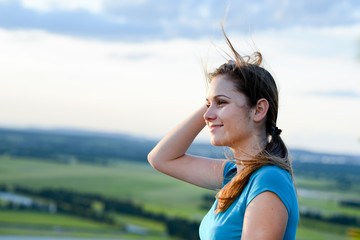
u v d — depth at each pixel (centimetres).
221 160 199
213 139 162
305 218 7056
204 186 200
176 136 203
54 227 7356
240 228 149
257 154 155
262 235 140
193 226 7331
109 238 6594
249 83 157
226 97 159
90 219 8175
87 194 10194
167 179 12812
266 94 158
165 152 204
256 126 159
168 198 10081
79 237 6594
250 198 145
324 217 7275
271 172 146
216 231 153
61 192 10250
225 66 162
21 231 6819
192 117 203
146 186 11594
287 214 143
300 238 5594
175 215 8294
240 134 159
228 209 153
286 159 154
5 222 7406
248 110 158
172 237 6994
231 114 158
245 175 150
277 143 158
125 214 8638
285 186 144
